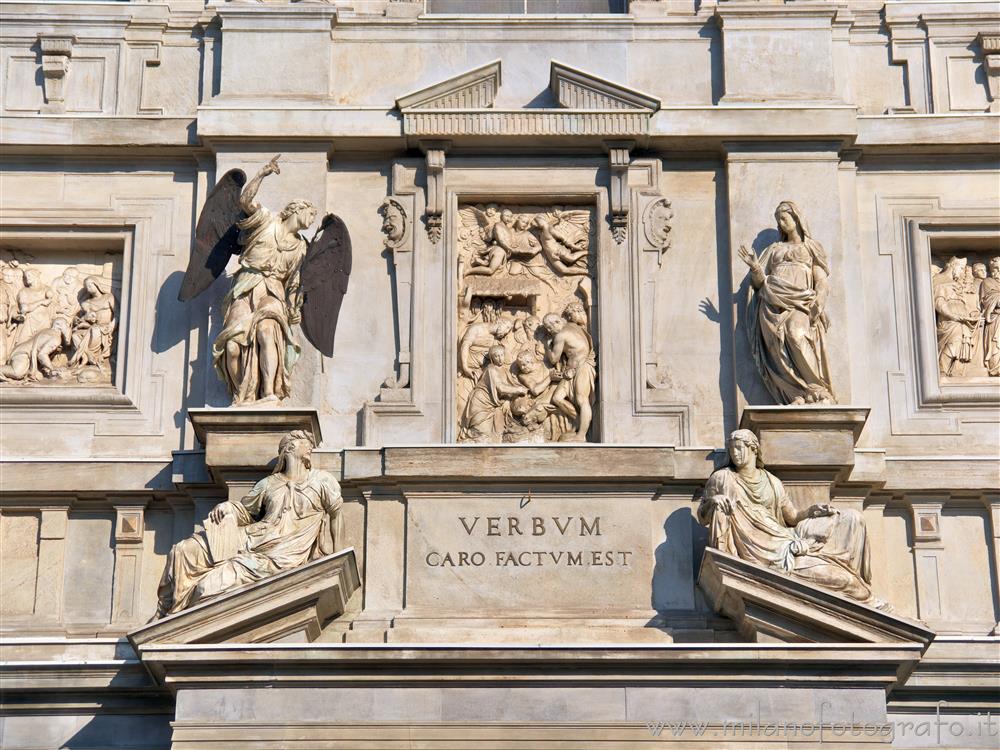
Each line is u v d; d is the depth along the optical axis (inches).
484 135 1435.8
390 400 1390.3
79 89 1480.1
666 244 1435.8
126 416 1406.3
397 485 1349.7
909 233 1449.3
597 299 1422.2
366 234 1439.5
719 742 1226.0
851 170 1461.6
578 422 1391.5
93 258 1462.8
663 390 1393.9
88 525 1379.2
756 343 1392.7
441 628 1311.5
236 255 1427.2
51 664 1286.9
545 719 1232.2
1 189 1453.0
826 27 1480.1
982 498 1382.9
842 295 1413.6
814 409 1341.0
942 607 1362.0
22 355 1423.5
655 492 1350.9
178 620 1238.3
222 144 1444.4
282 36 1472.7
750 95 1457.9
